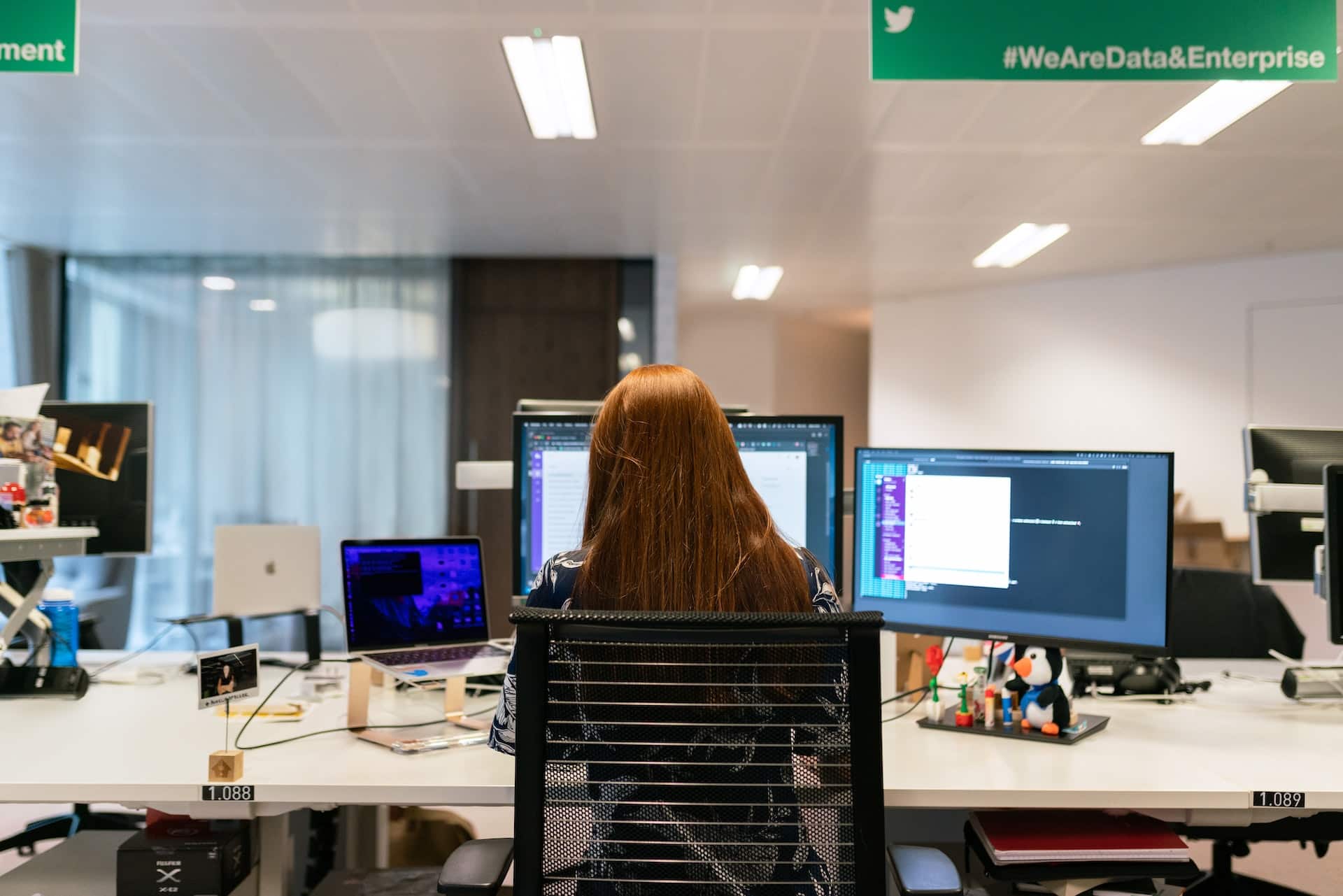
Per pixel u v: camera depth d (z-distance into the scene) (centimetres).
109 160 421
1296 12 185
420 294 618
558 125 371
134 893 134
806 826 93
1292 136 374
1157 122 359
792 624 89
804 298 762
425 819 224
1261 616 257
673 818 93
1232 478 594
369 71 321
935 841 193
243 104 352
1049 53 187
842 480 169
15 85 336
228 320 618
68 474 206
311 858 209
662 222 518
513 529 176
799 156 404
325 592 604
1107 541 148
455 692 157
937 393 742
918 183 439
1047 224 514
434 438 614
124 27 289
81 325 616
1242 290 595
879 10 187
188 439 612
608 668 93
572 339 617
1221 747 142
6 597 177
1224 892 214
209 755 133
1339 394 555
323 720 159
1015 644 152
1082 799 121
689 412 100
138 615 598
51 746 140
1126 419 642
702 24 283
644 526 97
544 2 271
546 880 92
